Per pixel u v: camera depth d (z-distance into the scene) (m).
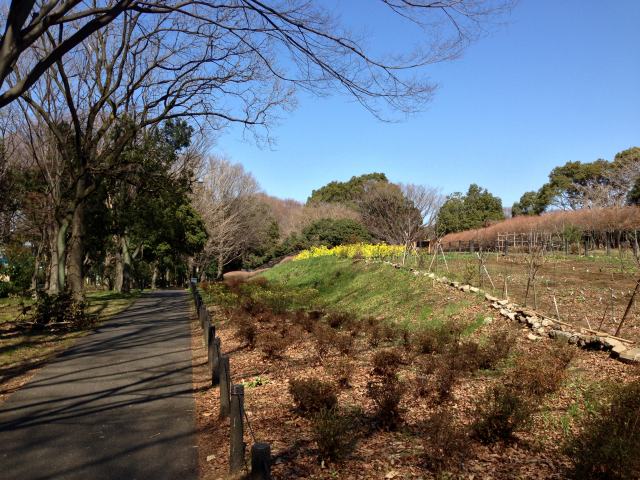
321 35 7.52
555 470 4.23
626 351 6.98
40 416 6.23
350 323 12.33
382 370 7.73
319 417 5.10
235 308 16.64
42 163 21.19
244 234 53.41
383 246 26.11
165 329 14.08
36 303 14.07
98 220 25.67
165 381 8.06
